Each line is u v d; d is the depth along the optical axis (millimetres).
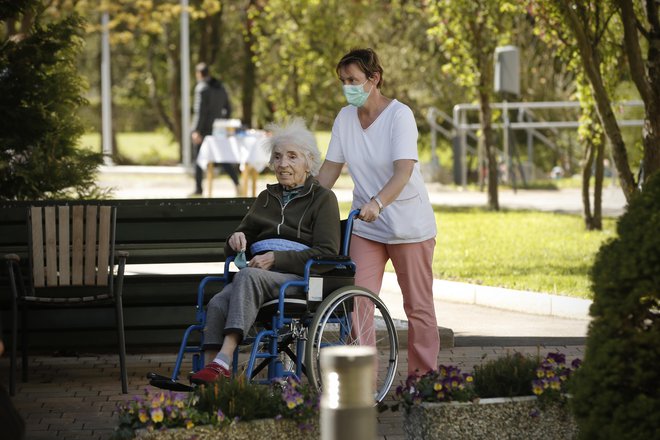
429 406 7352
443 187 33875
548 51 37719
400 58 40688
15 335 9836
